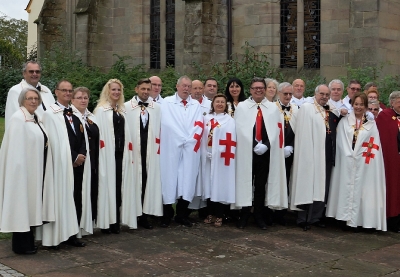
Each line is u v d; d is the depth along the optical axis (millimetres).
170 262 6852
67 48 21344
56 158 7219
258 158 8641
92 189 7883
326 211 8844
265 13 18094
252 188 8750
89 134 7797
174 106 8867
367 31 15086
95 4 21297
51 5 22922
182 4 19938
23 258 6926
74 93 7738
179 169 8742
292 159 8992
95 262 6801
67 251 7270
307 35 17562
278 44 18109
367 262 6973
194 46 18094
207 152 8820
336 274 6480
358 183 8539
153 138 8625
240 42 18719
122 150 8258
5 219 6863
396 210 8664
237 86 9094
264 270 6586
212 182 8648
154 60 21219
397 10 15617
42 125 7289
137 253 7223
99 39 21547
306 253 7324
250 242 7840
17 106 7789
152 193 8602
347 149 8617
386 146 8750
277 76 16156
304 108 8789
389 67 15461
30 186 6977
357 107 8602
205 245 7656
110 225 8258
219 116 8781
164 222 8766
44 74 19547
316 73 17234
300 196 8672
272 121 8680
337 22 16703
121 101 8312
